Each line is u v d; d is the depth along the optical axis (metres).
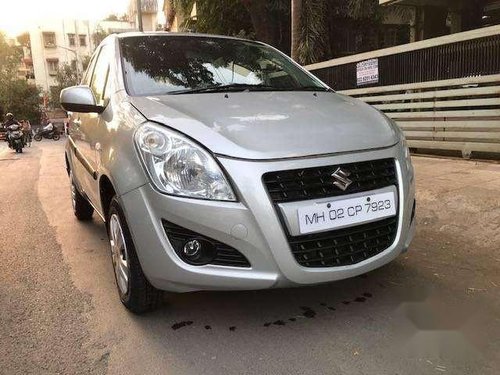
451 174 6.51
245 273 2.71
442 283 3.68
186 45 4.22
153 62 3.90
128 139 3.04
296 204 2.72
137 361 2.79
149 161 2.84
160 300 3.23
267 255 2.69
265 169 2.69
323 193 2.80
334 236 2.84
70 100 3.65
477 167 6.82
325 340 2.93
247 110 3.16
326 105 3.47
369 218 2.92
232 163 2.71
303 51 11.80
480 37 7.02
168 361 2.78
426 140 8.12
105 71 4.11
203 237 2.72
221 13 14.36
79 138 4.62
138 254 2.92
